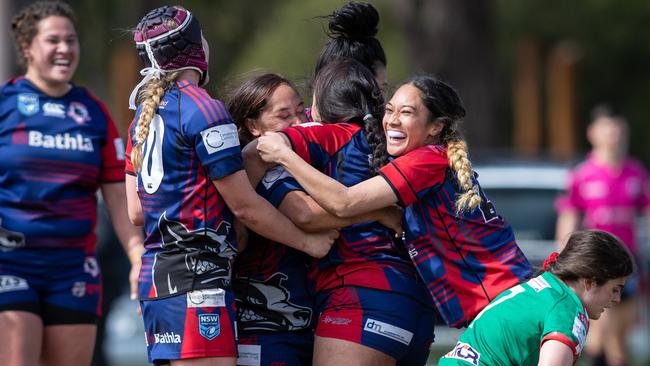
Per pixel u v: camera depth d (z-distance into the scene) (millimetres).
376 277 13500
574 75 51562
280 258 13969
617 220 28609
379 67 15422
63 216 16828
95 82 75375
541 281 13633
